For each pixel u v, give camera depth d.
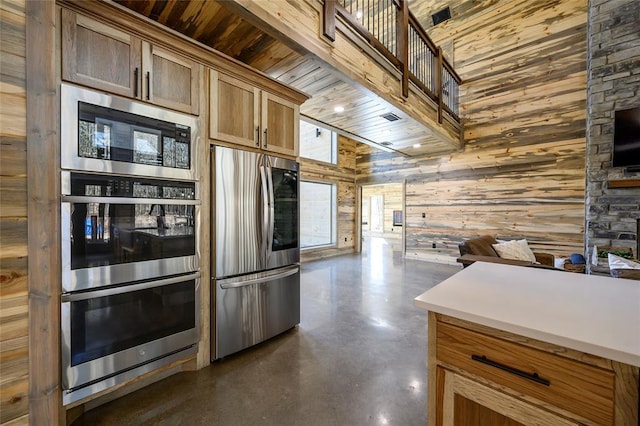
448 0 5.60
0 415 0.95
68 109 1.41
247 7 1.71
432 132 4.23
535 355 0.81
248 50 2.31
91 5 1.46
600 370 0.71
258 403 1.69
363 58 2.71
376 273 5.09
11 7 0.95
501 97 5.05
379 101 3.05
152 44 1.72
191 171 1.92
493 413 0.89
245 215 2.23
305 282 4.49
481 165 5.29
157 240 1.76
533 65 4.72
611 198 3.49
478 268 1.60
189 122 1.91
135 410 1.62
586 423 0.73
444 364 1.00
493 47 5.12
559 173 4.48
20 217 0.98
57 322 1.37
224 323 2.11
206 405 1.67
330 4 2.27
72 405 1.45
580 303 1.00
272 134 2.45
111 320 1.58
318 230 7.01
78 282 1.45
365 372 2.02
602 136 3.55
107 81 1.54
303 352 2.30
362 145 7.53
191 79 1.91
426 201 6.10
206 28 2.07
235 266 2.17
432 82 4.36
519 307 0.97
